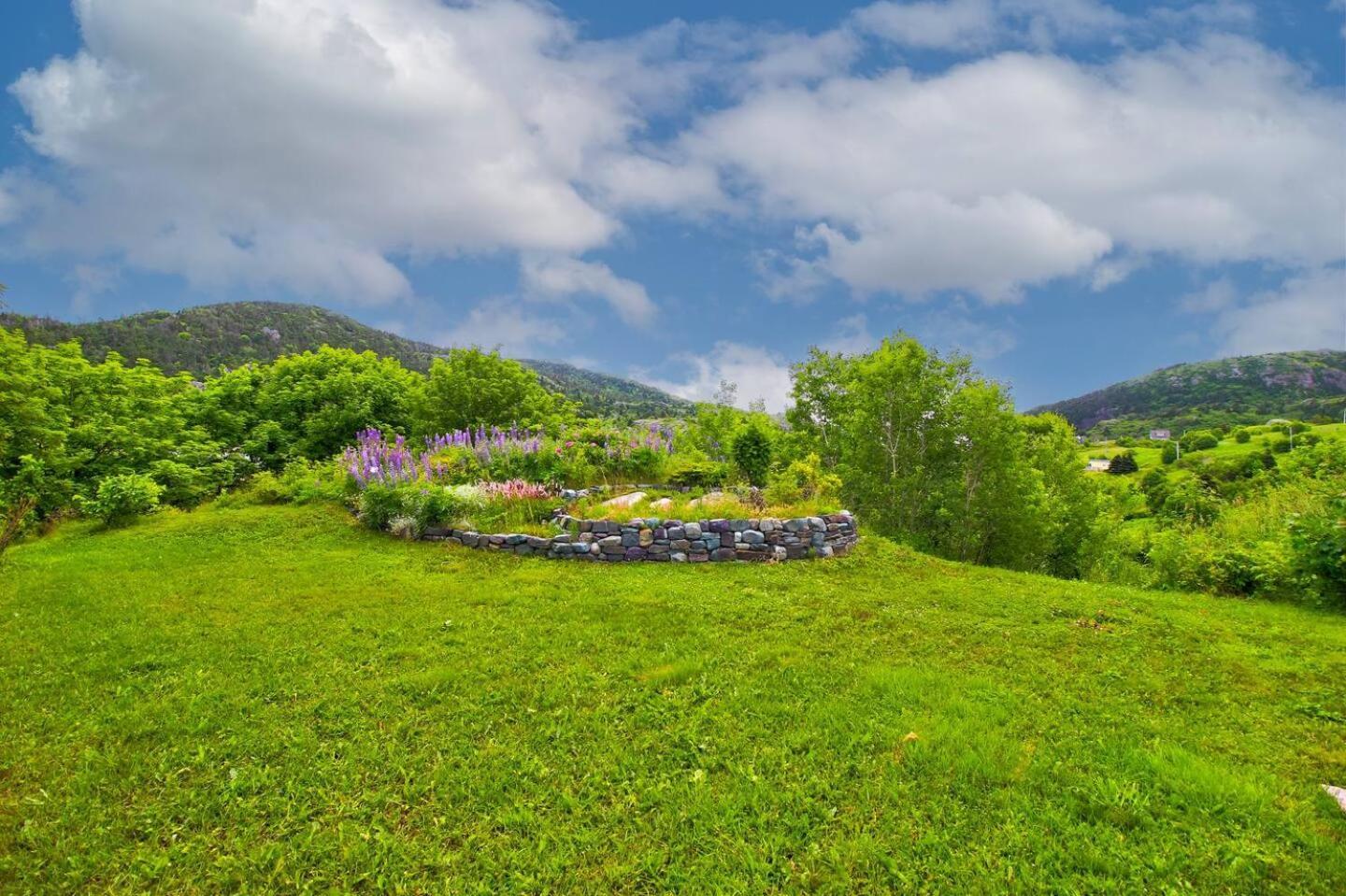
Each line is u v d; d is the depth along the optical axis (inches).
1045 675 248.5
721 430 934.4
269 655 258.8
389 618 305.0
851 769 180.4
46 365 737.0
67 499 616.4
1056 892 137.2
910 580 391.2
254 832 157.1
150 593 340.5
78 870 144.0
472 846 153.0
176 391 923.4
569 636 280.1
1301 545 367.6
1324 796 169.2
